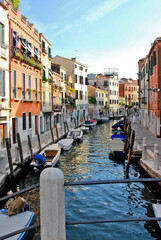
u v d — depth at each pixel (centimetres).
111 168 1383
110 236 660
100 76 6975
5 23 1581
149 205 862
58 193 234
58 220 235
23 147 1625
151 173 1063
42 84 2534
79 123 4109
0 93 1527
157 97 2069
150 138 2027
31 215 644
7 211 659
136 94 9175
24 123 1975
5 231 565
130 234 669
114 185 1076
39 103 2366
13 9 1728
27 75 2019
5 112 1578
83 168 1387
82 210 825
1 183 916
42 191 236
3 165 998
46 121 2720
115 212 808
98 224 721
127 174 1255
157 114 2056
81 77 4844
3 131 1602
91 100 5628
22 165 1172
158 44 2067
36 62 2252
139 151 1449
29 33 2062
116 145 1633
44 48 2581
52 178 233
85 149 2005
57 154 1459
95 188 1038
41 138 2153
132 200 909
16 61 1739
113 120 5912
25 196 923
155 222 728
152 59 2386
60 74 3459
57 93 3281
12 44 1700
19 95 1820
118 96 7581
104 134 3117
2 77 1552
